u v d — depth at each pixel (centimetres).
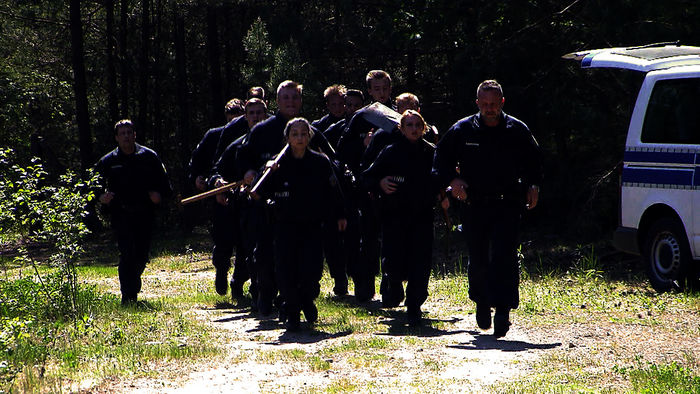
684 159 1567
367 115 1378
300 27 3177
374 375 954
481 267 1162
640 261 2112
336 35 3144
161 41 4950
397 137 1309
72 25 4281
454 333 1223
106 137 4588
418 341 1148
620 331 1206
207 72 4906
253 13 4144
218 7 3709
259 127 1369
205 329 1300
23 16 4878
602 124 2319
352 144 1545
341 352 1086
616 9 2261
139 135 4562
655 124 1638
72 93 5341
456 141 1141
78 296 1564
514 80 2558
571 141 2652
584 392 852
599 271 1894
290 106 1351
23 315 1459
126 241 1633
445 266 2203
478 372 962
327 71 3152
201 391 902
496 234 1138
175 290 1952
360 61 3272
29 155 5134
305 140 1227
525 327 1248
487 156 1127
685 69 1605
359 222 1578
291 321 1264
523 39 2528
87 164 4284
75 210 1562
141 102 4572
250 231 1441
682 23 2275
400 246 1313
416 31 2948
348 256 1606
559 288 1673
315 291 1298
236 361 1040
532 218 2747
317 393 877
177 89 4781
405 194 1277
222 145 1622
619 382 911
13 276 2083
